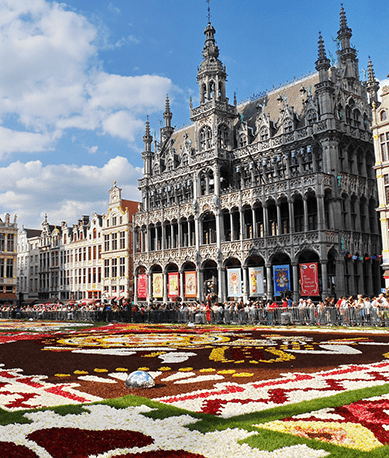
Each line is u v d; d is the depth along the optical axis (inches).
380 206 1558.8
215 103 2081.7
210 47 2192.4
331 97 1743.4
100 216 3034.0
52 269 3523.6
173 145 2591.0
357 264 1733.5
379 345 708.7
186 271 2113.7
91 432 282.5
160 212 2321.6
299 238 1660.9
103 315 1756.9
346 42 1925.4
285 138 1872.5
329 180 1662.2
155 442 265.6
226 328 1199.6
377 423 291.6
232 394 383.2
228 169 2100.1
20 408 350.3
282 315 1255.5
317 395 374.9
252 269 1819.6
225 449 251.9
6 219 3644.2
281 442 256.8
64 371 530.0
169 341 853.2
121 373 507.2
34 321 1825.8
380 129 1583.4
